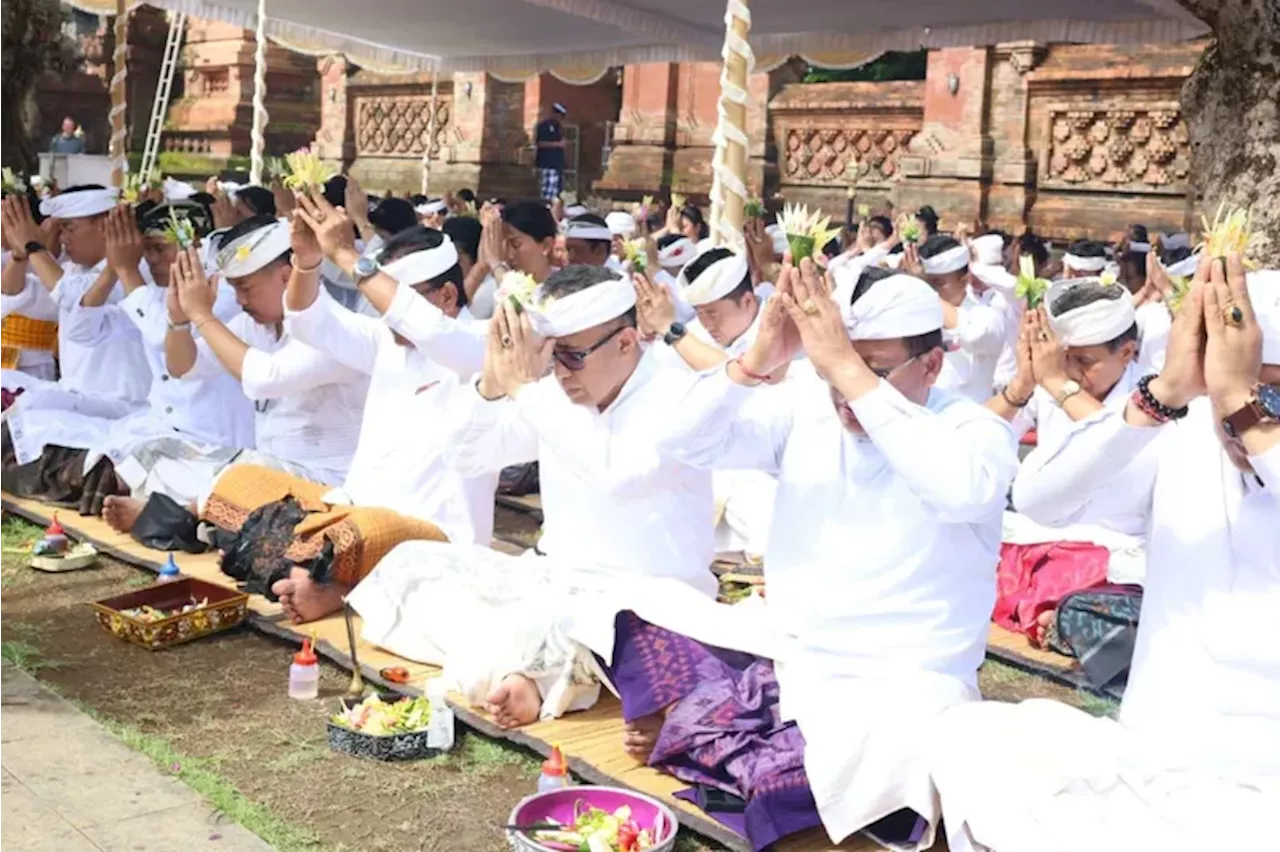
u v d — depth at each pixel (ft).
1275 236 26.30
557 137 67.92
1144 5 31.50
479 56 43.86
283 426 20.75
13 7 41.50
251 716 15.03
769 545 13.23
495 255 25.21
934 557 12.39
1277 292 10.89
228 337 19.22
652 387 14.37
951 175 52.44
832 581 12.63
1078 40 33.81
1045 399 19.58
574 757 13.52
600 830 11.71
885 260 27.22
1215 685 11.22
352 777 13.66
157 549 20.51
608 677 13.87
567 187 70.79
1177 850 10.54
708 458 13.08
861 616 12.55
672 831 11.85
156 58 80.84
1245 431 10.48
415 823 12.76
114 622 17.12
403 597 16.07
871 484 12.46
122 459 21.22
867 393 11.57
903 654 12.49
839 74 67.77
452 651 15.43
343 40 41.65
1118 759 11.17
